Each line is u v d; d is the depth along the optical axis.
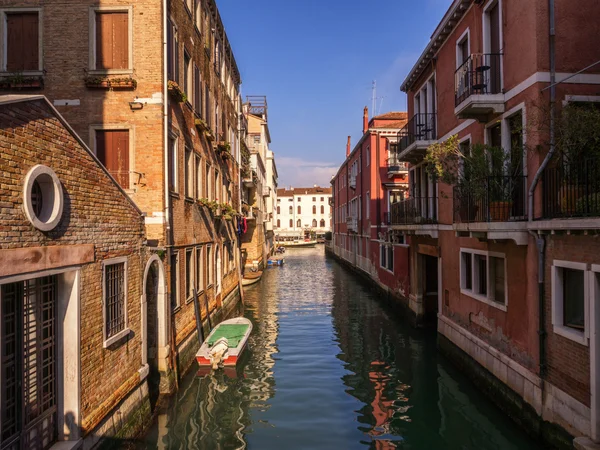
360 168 27.70
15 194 4.18
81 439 5.16
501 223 7.07
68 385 5.17
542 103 6.82
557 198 6.46
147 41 9.12
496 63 8.52
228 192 18.55
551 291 6.38
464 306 9.91
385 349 12.09
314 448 6.75
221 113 16.77
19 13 9.20
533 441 6.73
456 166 8.66
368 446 6.80
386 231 21.73
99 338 5.79
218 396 8.80
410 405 8.31
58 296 5.20
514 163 7.58
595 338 5.35
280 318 16.53
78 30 9.16
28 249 4.32
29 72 9.07
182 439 6.96
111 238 6.28
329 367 10.64
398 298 16.89
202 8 13.42
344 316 16.72
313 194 82.25
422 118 13.66
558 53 6.86
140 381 7.17
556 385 6.21
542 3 6.88
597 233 5.30
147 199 8.93
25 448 4.52
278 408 8.23
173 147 10.09
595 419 5.29
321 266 37.44
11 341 4.48
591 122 5.95
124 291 6.68
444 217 11.36
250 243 29.20
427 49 12.10
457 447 6.69
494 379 8.18
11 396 4.45
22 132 4.30
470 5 9.52
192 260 11.48
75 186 5.31
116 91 9.11
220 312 15.13
